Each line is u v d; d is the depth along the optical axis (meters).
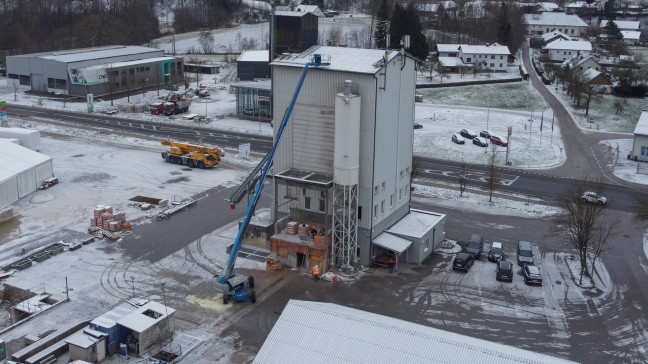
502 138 105.31
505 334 48.25
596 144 107.06
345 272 57.62
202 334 47.47
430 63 166.62
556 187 84.94
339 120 54.81
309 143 59.66
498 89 148.12
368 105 56.09
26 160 78.88
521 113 128.62
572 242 59.34
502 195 81.44
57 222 68.50
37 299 51.34
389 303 52.69
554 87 152.38
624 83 140.75
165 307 47.38
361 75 55.72
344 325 38.38
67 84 138.75
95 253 60.81
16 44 195.00
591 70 150.75
